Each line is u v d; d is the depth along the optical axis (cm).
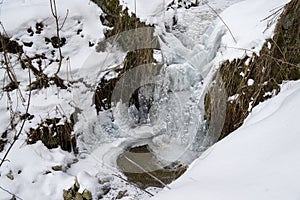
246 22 318
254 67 295
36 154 297
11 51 308
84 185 286
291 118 198
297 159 166
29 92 300
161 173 315
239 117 299
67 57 326
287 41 294
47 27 319
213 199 164
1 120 295
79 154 327
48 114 311
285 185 155
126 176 311
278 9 306
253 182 165
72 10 331
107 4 350
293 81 283
